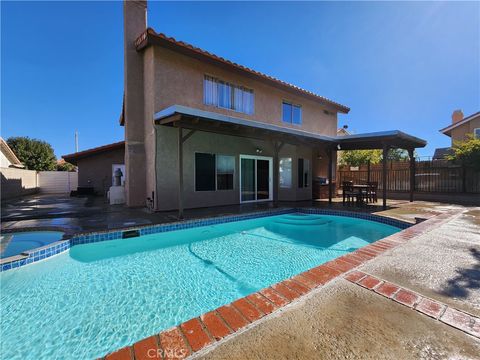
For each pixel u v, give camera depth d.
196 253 5.68
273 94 12.52
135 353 1.56
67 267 4.75
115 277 4.38
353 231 7.74
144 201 10.14
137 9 10.03
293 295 2.36
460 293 2.41
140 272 4.61
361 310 2.10
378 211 8.85
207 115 7.46
